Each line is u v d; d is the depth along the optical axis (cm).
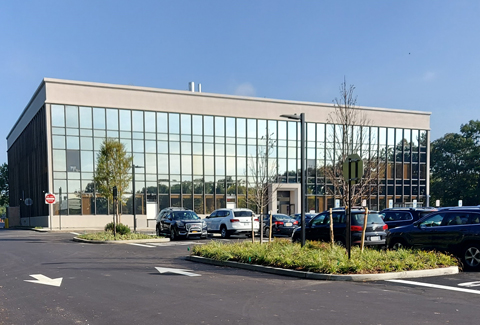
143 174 3997
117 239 2247
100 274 1154
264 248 1398
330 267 1065
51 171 3666
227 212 2558
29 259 1508
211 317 685
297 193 4419
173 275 1134
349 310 724
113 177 2803
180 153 4144
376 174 2767
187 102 4184
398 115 4916
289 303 780
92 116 3838
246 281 1029
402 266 1080
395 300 801
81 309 752
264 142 4431
